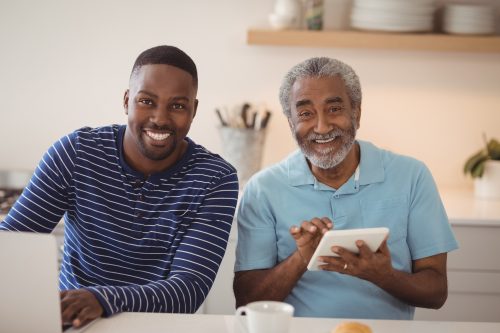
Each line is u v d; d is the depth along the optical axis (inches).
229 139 113.9
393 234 72.6
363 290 70.3
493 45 112.3
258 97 120.4
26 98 120.0
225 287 101.2
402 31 111.8
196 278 65.5
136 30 119.0
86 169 70.7
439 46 111.9
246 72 120.0
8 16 118.2
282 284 68.2
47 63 119.3
